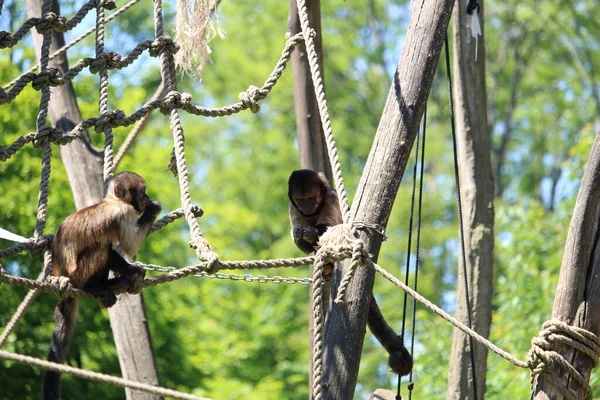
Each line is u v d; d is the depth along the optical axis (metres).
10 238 8.70
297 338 24.78
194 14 10.92
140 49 9.70
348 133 34.12
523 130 37.53
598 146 8.64
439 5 9.49
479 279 14.52
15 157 17.48
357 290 8.91
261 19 34.50
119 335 12.49
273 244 31.30
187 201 8.73
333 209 11.12
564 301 8.45
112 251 8.70
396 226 32.59
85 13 9.62
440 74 36.50
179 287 22.16
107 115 9.23
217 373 20.92
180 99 9.48
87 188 13.07
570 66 36.41
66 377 16.47
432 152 34.41
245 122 34.81
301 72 13.24
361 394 29.83
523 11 34.44
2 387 16.30
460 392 14.12
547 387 8.32
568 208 21.98
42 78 9.05
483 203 14.79
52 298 16.81
